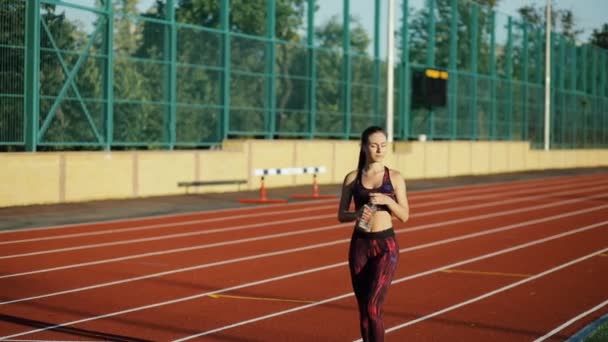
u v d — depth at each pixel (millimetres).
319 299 10938
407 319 9805
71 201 24500
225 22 30047
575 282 12531
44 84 23594
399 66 40812
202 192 29156
